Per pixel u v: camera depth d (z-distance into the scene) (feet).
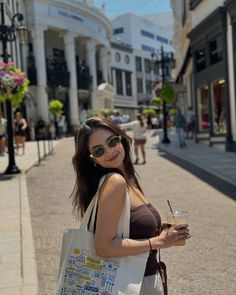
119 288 7.07
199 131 74.95
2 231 23.43
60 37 153.07
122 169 8.20
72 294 7.29
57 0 138.62
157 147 73.87
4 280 16.29
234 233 21.74
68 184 38.91
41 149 78.43
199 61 71.51
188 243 20.34
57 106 100.12
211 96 65.16
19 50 122.01
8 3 103.45
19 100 44.11
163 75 85.76
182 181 38.17
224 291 14.93
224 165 45.57
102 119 7.94
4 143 67.36
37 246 20.93
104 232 7.23
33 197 33.60
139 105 251.19
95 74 162.61
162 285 8.00
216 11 58.29
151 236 7.75
